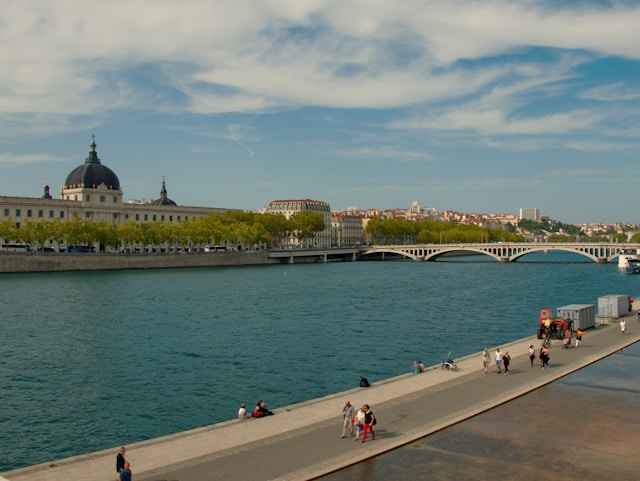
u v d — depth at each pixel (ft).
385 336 321.73
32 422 187.42
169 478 121.08
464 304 459.32
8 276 645.10
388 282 650.02
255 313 401.70
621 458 130.11
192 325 351.67
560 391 182.80
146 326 346.74
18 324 348.79
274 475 121.80
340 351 283.38
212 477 121.29
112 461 131.03
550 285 622.95
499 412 162.20
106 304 435.12
